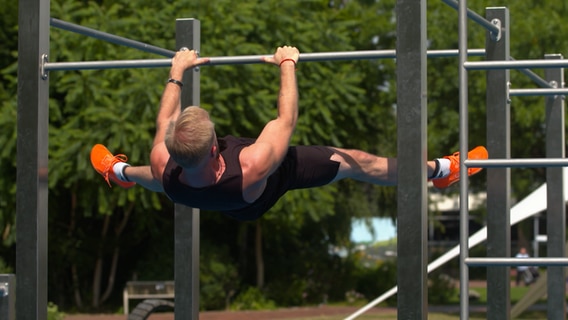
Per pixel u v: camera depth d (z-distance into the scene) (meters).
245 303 26.84
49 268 25.77
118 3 23.03
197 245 6.58
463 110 4.68
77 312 25.88
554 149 8.62
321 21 24.19
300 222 25.25
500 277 6.44
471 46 24.52
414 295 4.29
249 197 4.68
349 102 24.20
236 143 4.73
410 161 4.33
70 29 5.83
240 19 22.38
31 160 4.96
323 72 23.00
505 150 6.46
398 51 4.36
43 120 5.01
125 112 20.75
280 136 4.70
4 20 24.09
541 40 24.20
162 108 5.11
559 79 8.62
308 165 5.06
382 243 33.94
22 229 4.94
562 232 8.55
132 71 20.89
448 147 26.77
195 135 4.33
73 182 22.67
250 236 29.92
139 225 24.91
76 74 21.20
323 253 30.38
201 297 25.69
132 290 25.25
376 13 28.48
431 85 26.25
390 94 27.06
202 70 21.73
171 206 25.50
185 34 6.54
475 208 33.50
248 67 21.92
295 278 29.03
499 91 6.48
